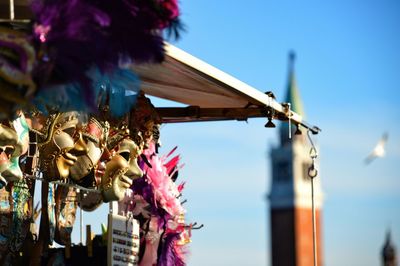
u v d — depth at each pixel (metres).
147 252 7.12
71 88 4.58
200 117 7.55
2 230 6.05
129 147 6.51
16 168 5.55
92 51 4.50
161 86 6.64
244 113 7.40
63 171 5.97
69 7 4.43
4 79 4.32
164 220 7.18
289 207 127.44
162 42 4.73
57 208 6.43
